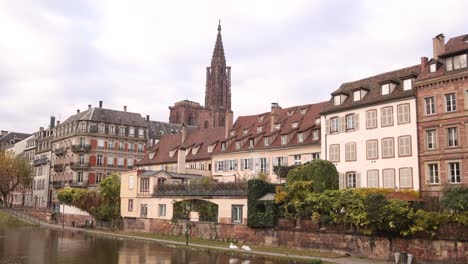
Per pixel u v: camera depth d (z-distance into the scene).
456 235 29.16
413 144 42.00
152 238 48.72
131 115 102.12
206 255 36.44
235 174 60.50
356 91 48.00
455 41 43.06
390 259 32.22
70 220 70.31
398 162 42.91
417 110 42.09
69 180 93.38
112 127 96.56
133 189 58.56
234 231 44.12
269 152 59.03
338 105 49.38
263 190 43.22
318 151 52.69
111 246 42.66
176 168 74.75
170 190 53.38
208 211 48.22
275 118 62.09
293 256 34.12
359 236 34.22
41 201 104.12
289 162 56.09
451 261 29.17
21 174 95.25
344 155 47.69
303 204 38.50
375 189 40.78
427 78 41.34
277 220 40.56
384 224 32.16
